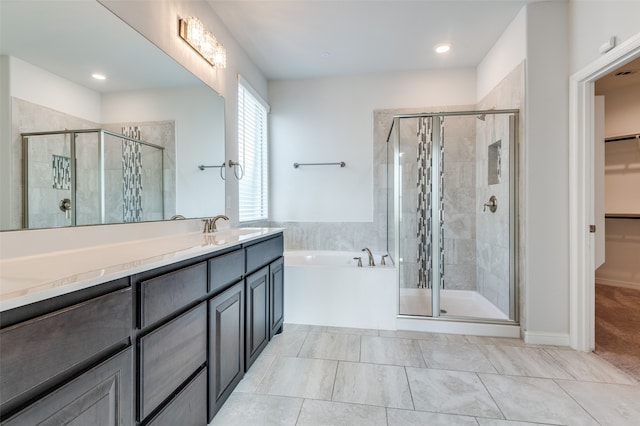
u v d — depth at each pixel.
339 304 2.58
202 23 2.13
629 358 2.01
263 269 2.04
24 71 1.08
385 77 3.37
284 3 2.19
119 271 0.86
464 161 3.18
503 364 1.94
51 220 1.17
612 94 3.67
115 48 1.46
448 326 2.45
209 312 1.35
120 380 0.87
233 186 2.65
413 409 1.51
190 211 2.05
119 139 1.49
